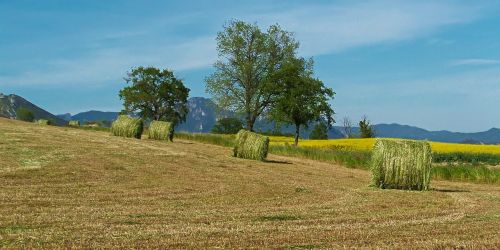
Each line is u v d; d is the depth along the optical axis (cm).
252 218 1031
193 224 951
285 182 1769
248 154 2733
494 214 1154
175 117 9144
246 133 2761
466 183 2230
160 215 1046
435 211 1181
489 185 2153
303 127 5594
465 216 1112
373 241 820
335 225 966
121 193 1345
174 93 9094
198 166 2125
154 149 2686
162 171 1867
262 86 6031
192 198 1309
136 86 8969
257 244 789
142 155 2362
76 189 1375
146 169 1892
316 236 851
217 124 11688
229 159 2583
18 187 1359
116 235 833
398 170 1686
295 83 5688
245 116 6372
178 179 1683
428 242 806
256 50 6356
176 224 948
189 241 795
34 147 2331
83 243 768
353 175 2273
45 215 1002
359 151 3497
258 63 6284
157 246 761
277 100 5731
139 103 8888
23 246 741
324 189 1603
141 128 3691
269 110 6084
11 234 820
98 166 1866
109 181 1552
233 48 6300
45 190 1333
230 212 1105
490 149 4381
